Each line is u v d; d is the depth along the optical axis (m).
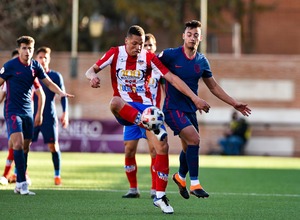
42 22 119.88
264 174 57.06
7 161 41.62
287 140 95.50
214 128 94.25
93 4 123.12
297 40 131.75
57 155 42.19
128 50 30.47
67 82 95.62
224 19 125.44
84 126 86.94
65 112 42.62
